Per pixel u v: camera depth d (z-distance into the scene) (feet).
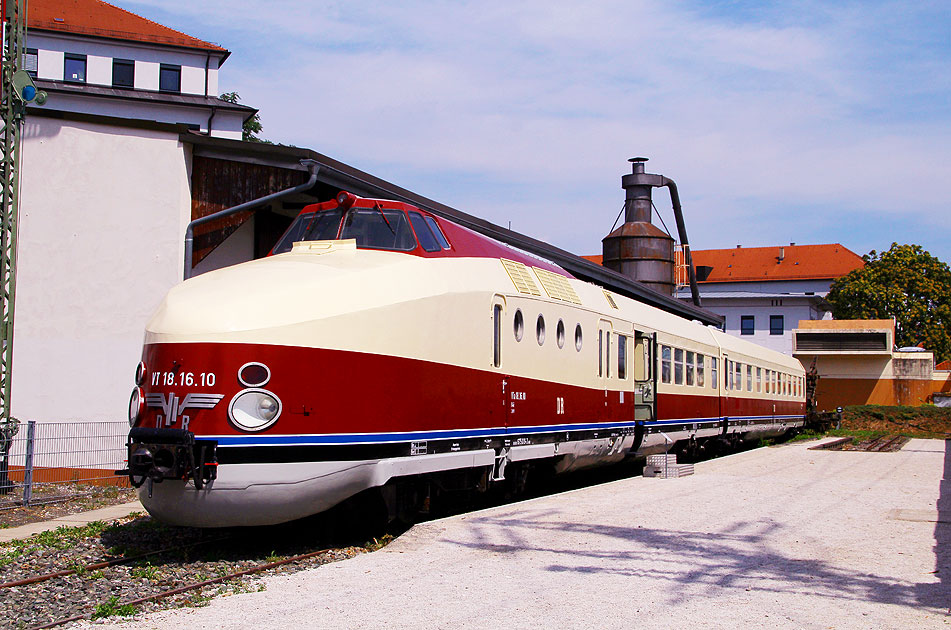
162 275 50.60
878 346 169.99
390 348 31.83
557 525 34.65
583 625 21.12
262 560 28.78
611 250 133.90
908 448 102.17
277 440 28.12
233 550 30.63
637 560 28.43
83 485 46.26
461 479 37.52
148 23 144.97
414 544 30.91
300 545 31.63
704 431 73.46
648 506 40.24
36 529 35.65
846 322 176.65
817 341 173.27
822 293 234.79
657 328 62.75
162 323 29.01
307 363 28.99
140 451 27.94
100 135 50.37
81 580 25.91
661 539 32.04
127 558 28.96
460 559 28.40
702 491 46.78
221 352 27.94
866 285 207.62
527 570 26.84
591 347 50.24
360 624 21.11
